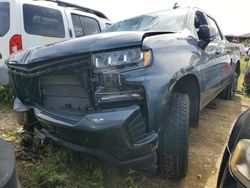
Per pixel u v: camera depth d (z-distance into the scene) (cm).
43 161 278
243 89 768
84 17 707
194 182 286
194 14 380
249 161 157
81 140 228
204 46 343
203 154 350
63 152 279
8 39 504
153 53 233
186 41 302
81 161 277
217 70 426
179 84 290
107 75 219
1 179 134
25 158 293
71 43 233
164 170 271
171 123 261
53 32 591
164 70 237
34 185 248
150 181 277
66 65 229
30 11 537
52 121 238
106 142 215
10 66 284
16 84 287
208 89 377
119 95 218
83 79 226
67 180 254
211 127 453
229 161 171
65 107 248
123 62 219
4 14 511
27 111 277
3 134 359
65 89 245
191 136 407
